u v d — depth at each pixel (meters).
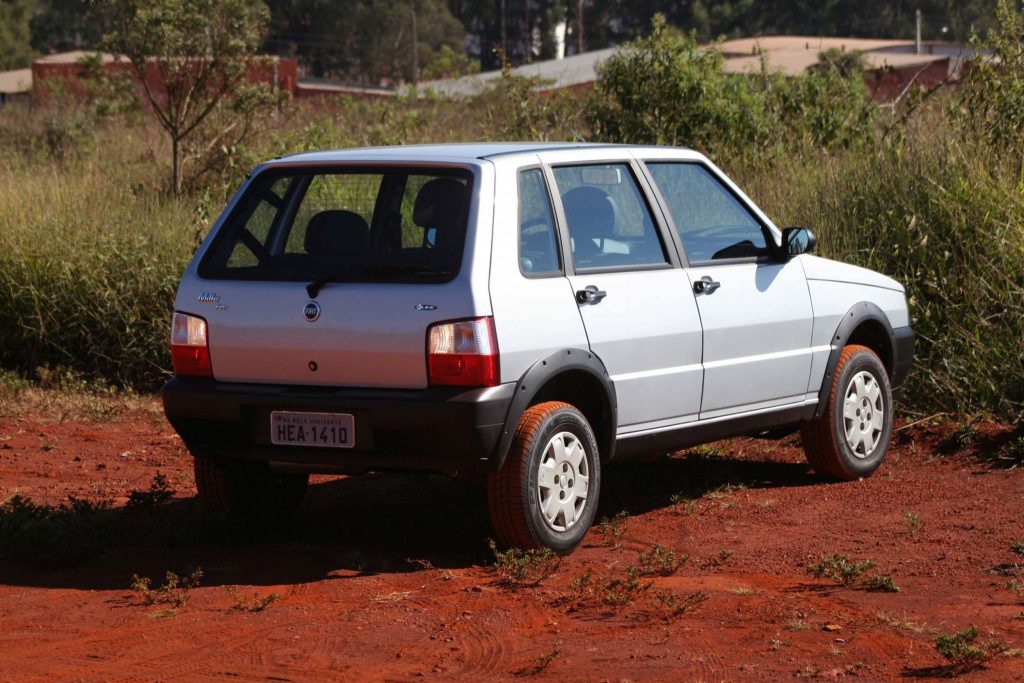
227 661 4.65
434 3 90.56
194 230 12.08
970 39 12.49
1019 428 8.67
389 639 4.90
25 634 4.99
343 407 5.72
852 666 4.55
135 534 6.64
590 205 6.43
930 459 8.40
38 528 6.23
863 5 79.31
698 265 6.88
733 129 15.55
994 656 4.62
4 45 82.81
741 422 7.11
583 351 6.09
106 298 11.38
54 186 13.23
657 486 7.92
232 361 6.03
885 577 5.58
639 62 16.27
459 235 5.79
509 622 5.12
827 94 16.33
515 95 16.66
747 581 5.75
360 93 45.97
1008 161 10.88
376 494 7.79
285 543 6.57
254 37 18.05
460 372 5.61
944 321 9.91
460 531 6.84
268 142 18.67
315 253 6.02
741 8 84.12
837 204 11.28
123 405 10.61
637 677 4.45
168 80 17.61
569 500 6.13
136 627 5.07
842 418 7.77
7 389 10.91
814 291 7.56
